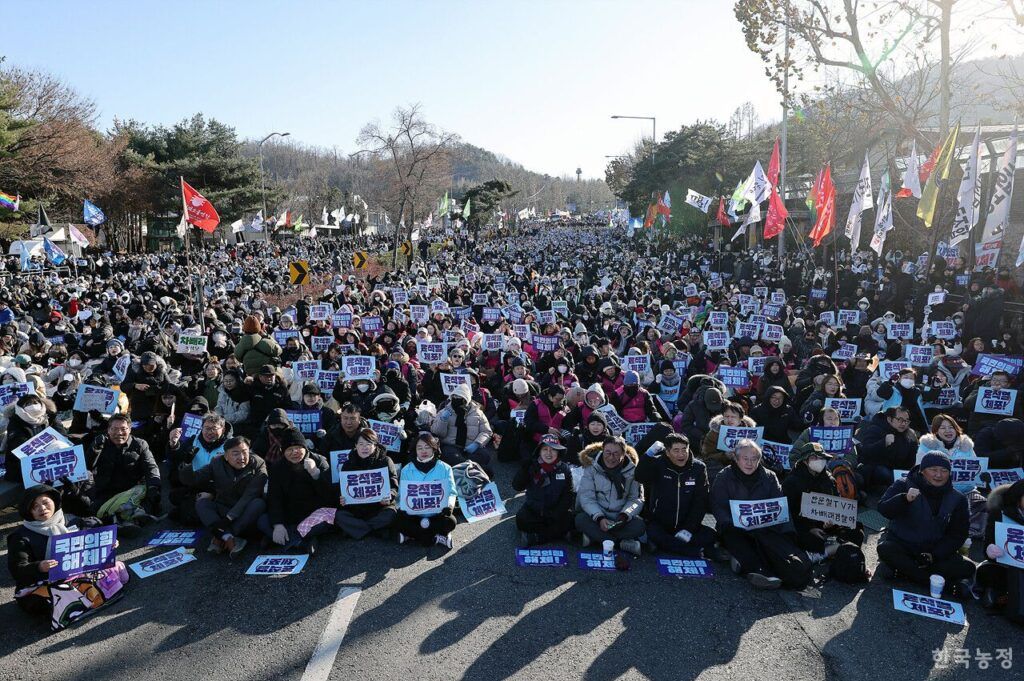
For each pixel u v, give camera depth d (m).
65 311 20.36
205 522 6.82
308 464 6.93
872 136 28.75
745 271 30.45
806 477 6.55
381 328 15.86
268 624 5.52
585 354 12.06
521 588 6.07
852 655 5.12
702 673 4.91
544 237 88.31
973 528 7.09
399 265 49.56
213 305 20.22
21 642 5.28
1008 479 7.50
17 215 40.50
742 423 8.37
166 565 6.49
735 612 5.69
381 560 6.60
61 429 8.95
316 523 6.82
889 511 6.13
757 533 6.25
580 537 6.98
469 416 8.78
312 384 9.41
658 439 7.94
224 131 63.91
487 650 5.18
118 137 57.88
